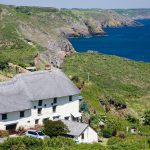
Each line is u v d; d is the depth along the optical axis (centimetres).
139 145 7462
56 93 9019
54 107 9050
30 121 8600
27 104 8462
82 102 10294
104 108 12050
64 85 9319
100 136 8681
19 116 8394
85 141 8050
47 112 8912
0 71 12350
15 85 8650
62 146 6869
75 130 7994
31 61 15975
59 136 7625
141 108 15125
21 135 8081
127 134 9144
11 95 8412
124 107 12912
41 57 18025
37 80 9025
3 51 18888
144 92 18262
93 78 19100
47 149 6512
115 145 7294
